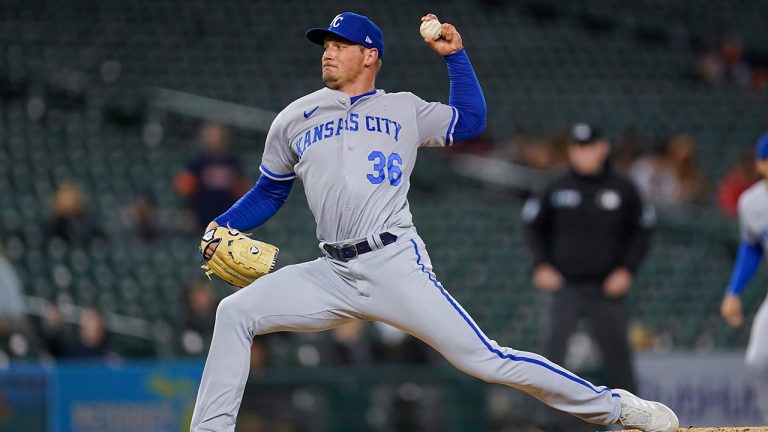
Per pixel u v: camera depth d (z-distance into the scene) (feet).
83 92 181.27
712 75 218.79
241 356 55.52
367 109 55.16
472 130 56.90
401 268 54.03
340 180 54.24
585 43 224.74
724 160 191.31
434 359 119.55
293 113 55.77
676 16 236.22
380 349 119.03
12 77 182.09
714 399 111.14
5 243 142.92
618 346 98.27
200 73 196.13
